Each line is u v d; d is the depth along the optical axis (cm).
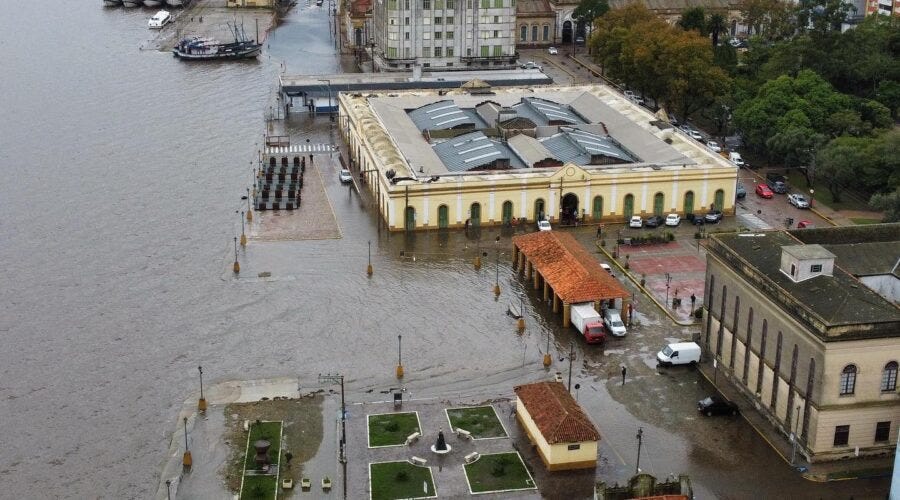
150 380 14900
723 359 15000
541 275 17488
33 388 14700
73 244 19938
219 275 18488
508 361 15438
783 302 13300
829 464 12862
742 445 13300
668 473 12681
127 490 12400
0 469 12825
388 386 14675
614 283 16838
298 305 17275
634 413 14050
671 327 16600
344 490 12250
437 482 12450
